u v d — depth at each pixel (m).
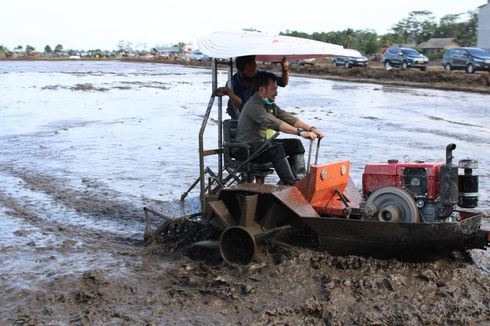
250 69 7.38
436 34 123.56
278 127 6.30
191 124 18.00
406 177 5.82
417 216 5.63
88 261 6.19
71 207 8.41
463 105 23.41
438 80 36.38
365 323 4.68
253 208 5.80
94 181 10.06
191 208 6.97
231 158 6.88
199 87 35.47
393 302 5.01
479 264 6.00
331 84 37.56
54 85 35.78
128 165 11.53
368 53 91.75
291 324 4.70
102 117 19.89
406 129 16.72
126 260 6.22
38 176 10.47
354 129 16.72
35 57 125.31
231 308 4.97
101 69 65.00
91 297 5.23
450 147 5.50
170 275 5.77
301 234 6.04
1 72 54.69
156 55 124.25
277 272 5.51
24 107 23.03
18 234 7.14
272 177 10.25
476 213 5.91
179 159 12.16
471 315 4.84
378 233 5.45
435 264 5.74
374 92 30.56
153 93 30.69
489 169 11.00
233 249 5.88
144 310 4.99
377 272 5.51
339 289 5.20
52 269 5.95
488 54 39.97
